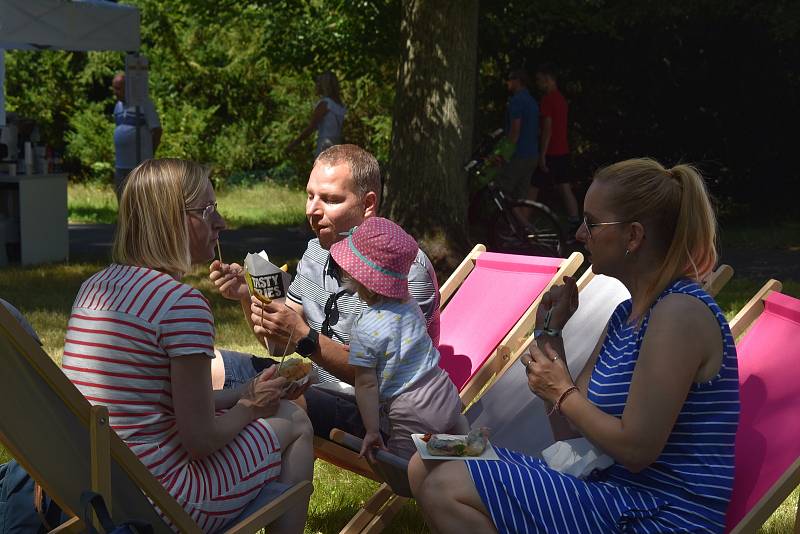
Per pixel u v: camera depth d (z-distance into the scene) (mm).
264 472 2760
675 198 2539
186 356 2492
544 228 11430
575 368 3607
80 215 18250
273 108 27453
